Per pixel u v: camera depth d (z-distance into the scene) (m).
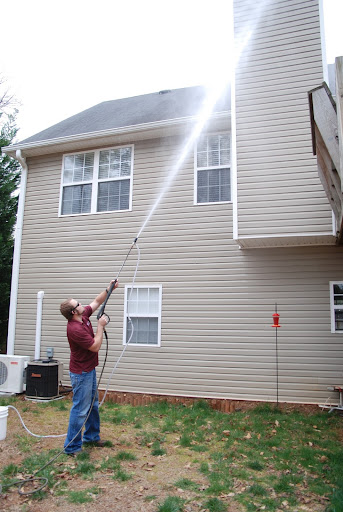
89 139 7.89
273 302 6.46
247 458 3.90
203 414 5.71
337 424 5.13
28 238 8.47
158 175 7.57
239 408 6.04
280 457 3.93
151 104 9.71
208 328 6.75
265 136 6.20
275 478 3.40
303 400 6.08
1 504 2.89
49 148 8.35
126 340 7.25
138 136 7.68
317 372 6.09
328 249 6.34
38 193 8.58
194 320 6.86
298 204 5.86
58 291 7.98
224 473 3.49
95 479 3.33
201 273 6.94
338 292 6.23
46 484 3.15
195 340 6.80
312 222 5.75
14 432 4.78
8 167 12.89
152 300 7.22
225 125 7.16
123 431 4.87
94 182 8.07
